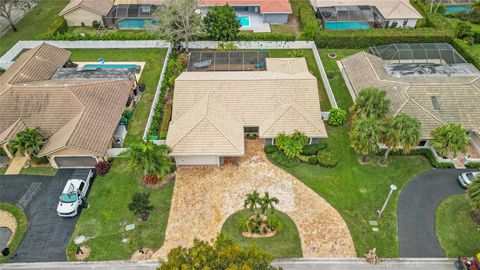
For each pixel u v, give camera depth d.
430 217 39.22
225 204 40.34
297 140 43.84
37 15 74.94
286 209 39.84
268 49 65.81
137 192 41.34
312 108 47.53
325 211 39.69
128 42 65.00
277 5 71.06
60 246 36.38
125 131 49.12
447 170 44.31
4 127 44.84
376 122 41.69
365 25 70.44
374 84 51.34
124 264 35.03
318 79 59.03
